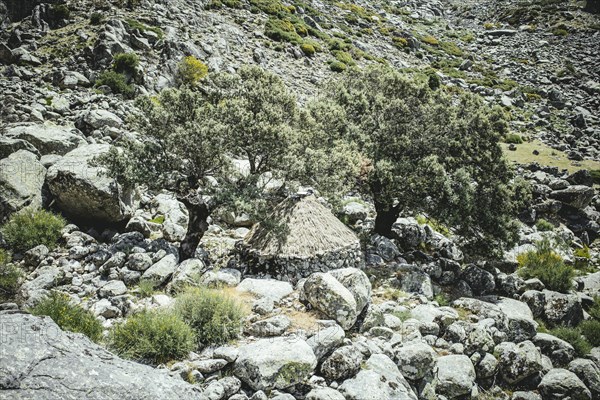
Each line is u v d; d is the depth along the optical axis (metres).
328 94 23.02
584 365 15.06
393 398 10.39
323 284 12.66
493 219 19.12
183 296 12.05
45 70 29.22
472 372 13.00
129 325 10.70
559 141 42.53
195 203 14.58
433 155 18.50
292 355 10.40
